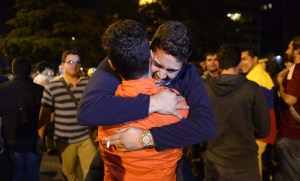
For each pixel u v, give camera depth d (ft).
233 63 10.66
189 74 6.45
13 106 14.60
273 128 13.73
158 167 5.66
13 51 66.03
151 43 6.04
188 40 5.88
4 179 13.44
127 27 5.55
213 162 10.85
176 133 5.65
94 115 5.59
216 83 10.68
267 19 273.95
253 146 10.68
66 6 69.51
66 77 15.01
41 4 69.26
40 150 15.34
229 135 10.60
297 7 204.03
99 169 6.73
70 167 15.07
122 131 5.56
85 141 14.94
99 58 70.85
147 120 5.61
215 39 69.36
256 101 10.43
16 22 68.64
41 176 20.67
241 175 10.58
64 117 14.80
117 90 5.89
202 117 5.99
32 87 15.12
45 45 64.39
